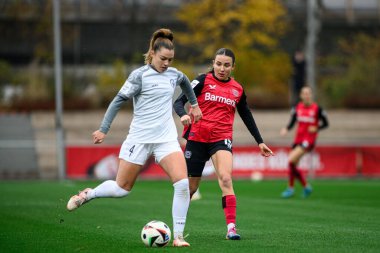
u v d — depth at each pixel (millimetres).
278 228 35750
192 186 32031
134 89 27688
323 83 121500
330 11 129500
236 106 32125
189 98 29531
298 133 60062
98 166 87500
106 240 30922
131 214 43281
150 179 85688
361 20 130375
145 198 55969
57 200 53625
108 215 42625
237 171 87750
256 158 87750
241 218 41188
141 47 123125
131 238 31703
